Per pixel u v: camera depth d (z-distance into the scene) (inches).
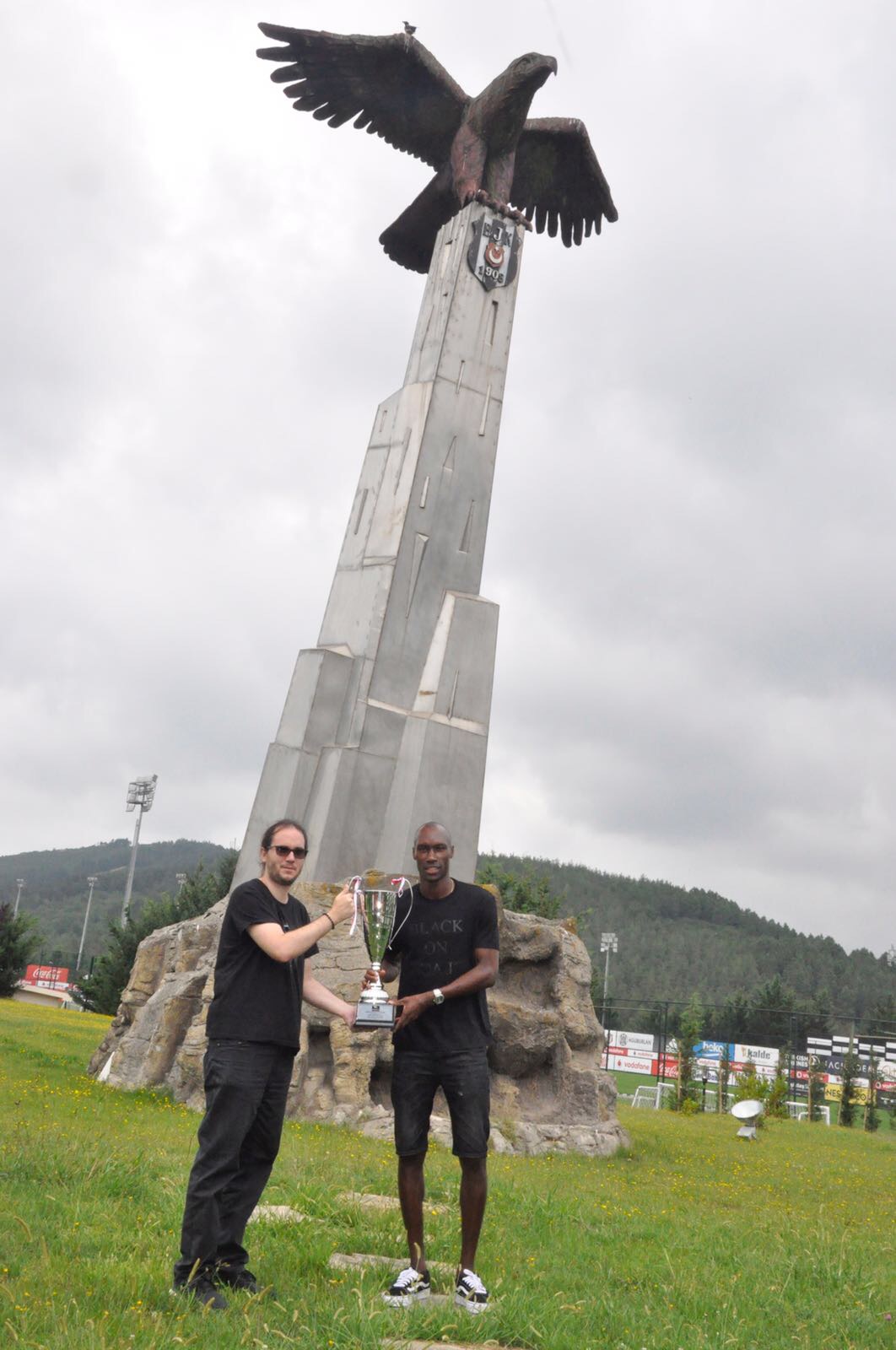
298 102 856.3
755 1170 705.0
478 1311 204.7
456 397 818.8
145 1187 295.7
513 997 708.0
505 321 848.9
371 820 736.3
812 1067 1787.6
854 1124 1739.7
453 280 836.6
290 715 766.5
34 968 3629.4
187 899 1710.1
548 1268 273.9
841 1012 5226.4
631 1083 2268.7
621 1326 215.0
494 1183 437.1
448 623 783.7
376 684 756.6
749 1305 252.4
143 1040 710.5
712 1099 1895.9
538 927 719.1
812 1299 272.1
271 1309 189.9
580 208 932.6
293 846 219.1
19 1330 161.6
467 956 233.0
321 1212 293.0
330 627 804.6
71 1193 274.7
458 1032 228.8
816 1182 681.6
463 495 808.9
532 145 906.1
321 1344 171.6
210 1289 193.8
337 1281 218.5
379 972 229.3
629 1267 287.7
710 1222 423.2
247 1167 211.0
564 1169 569.3
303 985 223.8
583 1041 708.7
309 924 216.7
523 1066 689.6
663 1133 929.5
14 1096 571.8
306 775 743.1
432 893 237.9
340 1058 625.0
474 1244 222.4
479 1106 226.4
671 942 7017.7
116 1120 520.7
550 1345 194.4
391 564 775.1
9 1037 908.6
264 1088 207.6
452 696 771.4
